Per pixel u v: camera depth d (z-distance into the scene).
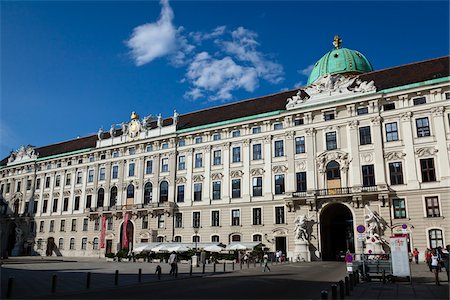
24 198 80.06
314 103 51.19
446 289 20.31
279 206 50.81
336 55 63.69
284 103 55.88
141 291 20.52
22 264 44.75
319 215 47.47
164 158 62.41
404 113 45.22
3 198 82.25
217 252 48.72
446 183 41.53
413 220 42.47
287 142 51.88
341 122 48.75
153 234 59.19
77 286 23.14
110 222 65.62
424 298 17.20
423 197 42.47
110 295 18.97
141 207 61.41
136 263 47.50
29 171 81.00
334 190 46.88
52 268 38.34
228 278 27.31
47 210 75.56
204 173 57.72
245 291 19.56
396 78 49.53
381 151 45.50
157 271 29.03
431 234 41.47
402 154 44.56
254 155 54.31
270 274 29.61
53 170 76.94
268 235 50.53
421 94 44.81
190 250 47.94
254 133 54.97
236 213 53.75
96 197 68.56
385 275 23.64
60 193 74.56
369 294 18.53
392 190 44.06
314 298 17.20
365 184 45.88
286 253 48.91
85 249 67.62
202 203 56.81
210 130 58.12
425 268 33.66
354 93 48.81
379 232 43.44
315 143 49.97
